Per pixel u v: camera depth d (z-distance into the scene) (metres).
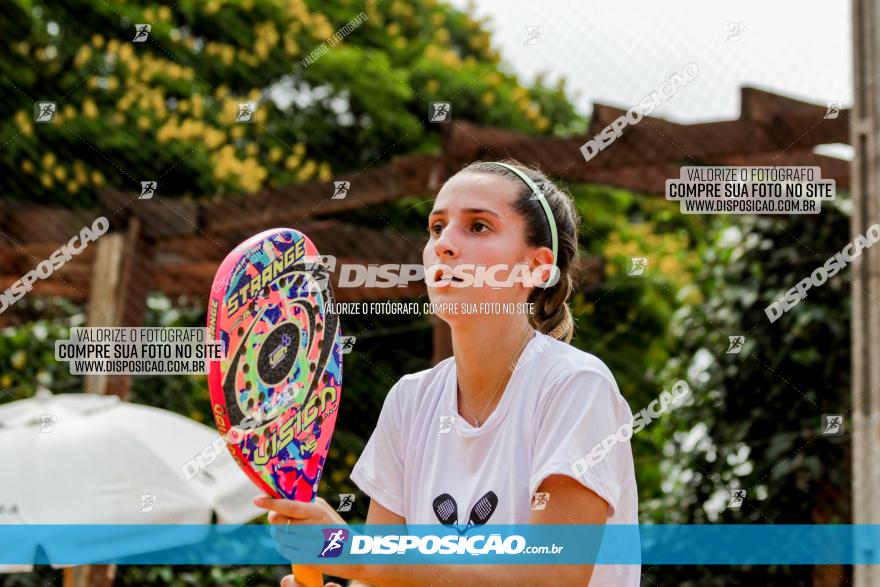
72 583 4.09
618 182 4.54
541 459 1.45
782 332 4.81
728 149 4.08
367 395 4.95
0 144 5.62
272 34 6.25
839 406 4.69
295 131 6.27
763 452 4.76
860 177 3.45
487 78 6.53
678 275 5.98
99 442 3.64
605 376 1.50
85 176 5.75
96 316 4.60
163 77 6.05
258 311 1.36
